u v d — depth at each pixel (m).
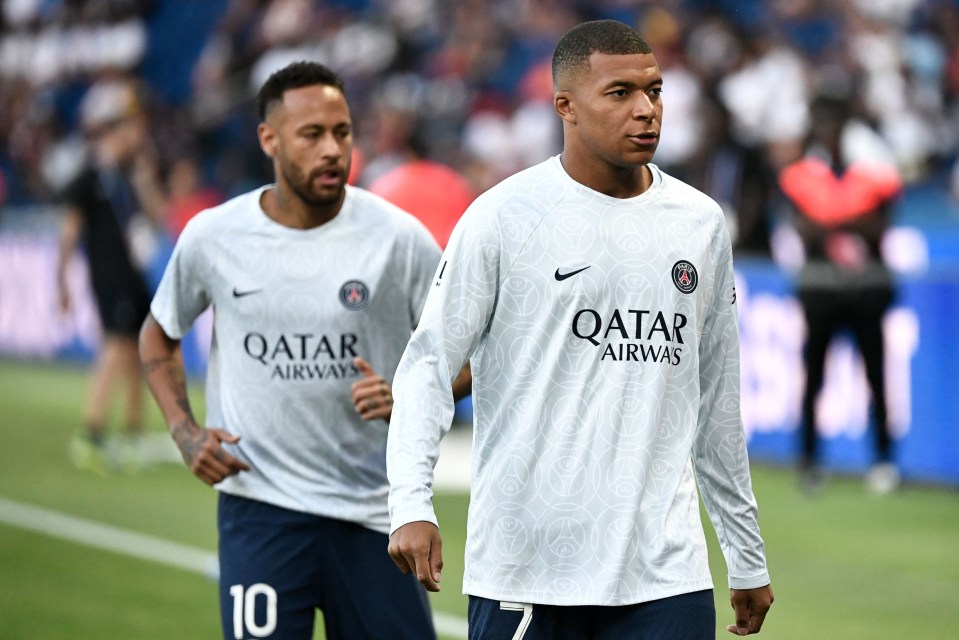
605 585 10.83
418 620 14.07
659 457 11.11
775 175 36.44
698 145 42.12
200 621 21.83
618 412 10.97
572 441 10.95
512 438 11.05
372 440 14.13
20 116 70.62
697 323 11.28
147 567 25.45
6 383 51.62
